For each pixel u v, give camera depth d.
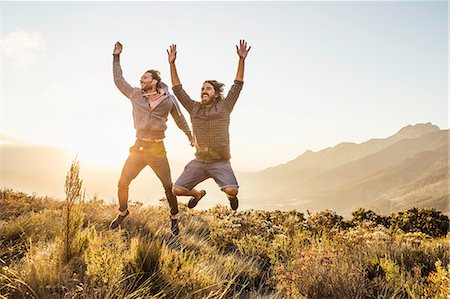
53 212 6.51
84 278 3.51
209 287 3.85
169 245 5.75
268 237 7.35
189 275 4.02
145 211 7.82
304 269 4.62
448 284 3.70
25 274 3.47
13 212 6.85
